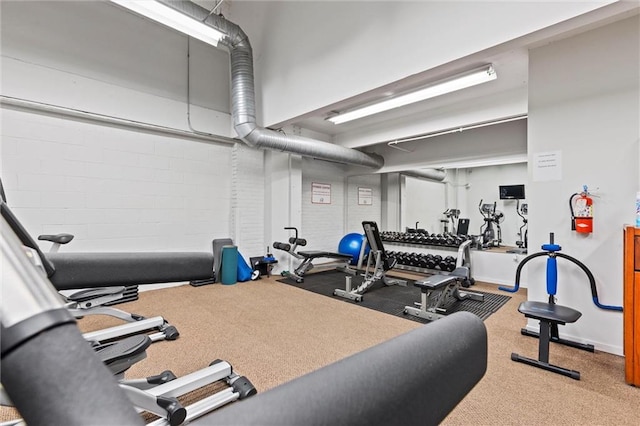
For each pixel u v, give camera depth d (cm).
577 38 256
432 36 258
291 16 398
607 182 245
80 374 28
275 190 557
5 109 333
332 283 490
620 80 238
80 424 25
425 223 760
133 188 422
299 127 574
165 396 162
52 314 30
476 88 386
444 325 61
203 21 349
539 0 207
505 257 507
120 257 93
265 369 220
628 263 204
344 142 606
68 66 370
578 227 253
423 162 600
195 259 104
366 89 309
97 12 392
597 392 194
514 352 248
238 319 317
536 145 277
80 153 380
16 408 27
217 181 511
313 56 367
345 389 39
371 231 446
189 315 327
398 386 44
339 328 297
